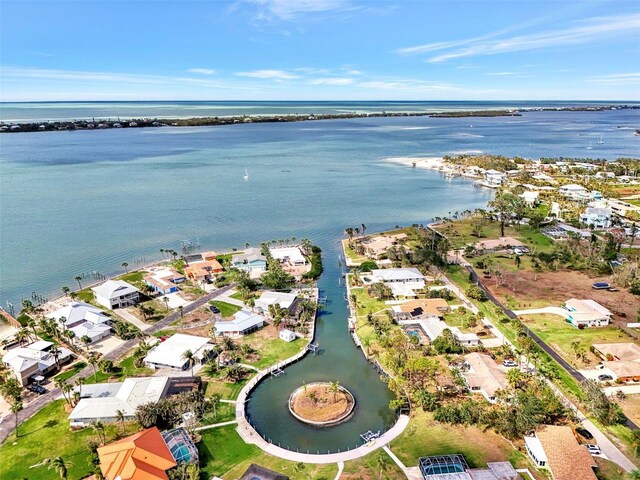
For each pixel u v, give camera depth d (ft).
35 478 234.38
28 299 470.39
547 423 270.67
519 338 346.95
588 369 324.39
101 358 352.08
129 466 226.17
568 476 224.12
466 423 272.10
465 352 349.82
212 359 345.92
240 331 383.65
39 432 270.05
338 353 365.40
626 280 464.24
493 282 483.10
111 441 258.78
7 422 279.90
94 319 397.39
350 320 411.34
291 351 361.92
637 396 294.05
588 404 278.05
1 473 238.89
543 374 318.24
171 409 277.23
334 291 483.51
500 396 288.30
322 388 314.96
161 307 439.63
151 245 629.92
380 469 237.45
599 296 443.73
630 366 314.14
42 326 384.47
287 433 274.77
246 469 239.91
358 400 306.96
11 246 621.72
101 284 481.46
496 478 227.81
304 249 600.39
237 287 481.46
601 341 360.48
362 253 583.17
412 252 569.23
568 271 509.35
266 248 566.36
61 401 299.99
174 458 239.09
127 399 285.02
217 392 308.19
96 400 286.05
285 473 238.07
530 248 579.48
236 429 272.92
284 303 428.15
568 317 395.55
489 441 259.19
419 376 320.91
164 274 501.97
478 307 426.10
